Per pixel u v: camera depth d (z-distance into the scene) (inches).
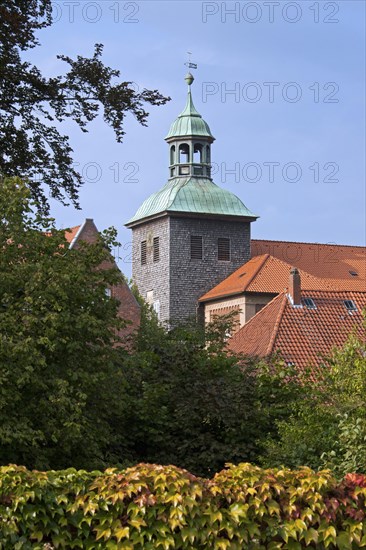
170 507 593.0
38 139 1203.2
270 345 2074.3
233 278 4060.0
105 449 1118.4
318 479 610.9
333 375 1083.3
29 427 922.1
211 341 1378.0
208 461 1144.2
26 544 588.4
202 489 598.2
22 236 995.3
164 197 4256.9
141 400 1132.5
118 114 1196.5
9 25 1125.1
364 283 4079.7
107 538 589.9
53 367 955.3
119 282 1045.2
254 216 4252.0
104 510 593.9
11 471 595.2
